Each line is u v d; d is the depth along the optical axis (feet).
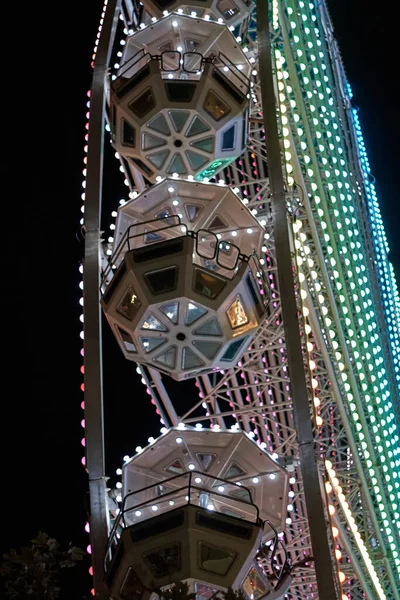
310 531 69.00
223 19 99.96
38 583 51.19
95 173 84.94
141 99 88.48
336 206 101.30
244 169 101.50
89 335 78.89
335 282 98.17
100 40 92.27
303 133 99.66
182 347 80.48
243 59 98.37
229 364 83.41
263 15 89.25
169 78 89.97
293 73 99.14
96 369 77.87
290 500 82.64
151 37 97.71
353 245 106.11
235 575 69.51
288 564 75.87
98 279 80.94
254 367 90.63
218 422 88.94
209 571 69.41
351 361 101.35
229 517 71.10
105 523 73.61
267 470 83.25
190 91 87.71
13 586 51.06
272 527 76.48
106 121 93.40
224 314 79.15
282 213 79.25
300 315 79.41
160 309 78.43
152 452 83.30
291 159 93.35
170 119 88.12
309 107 101.81
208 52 97.25
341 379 93.25
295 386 73.00
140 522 71.15
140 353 81.56
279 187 80.38
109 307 80.69
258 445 82.64
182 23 96.63
